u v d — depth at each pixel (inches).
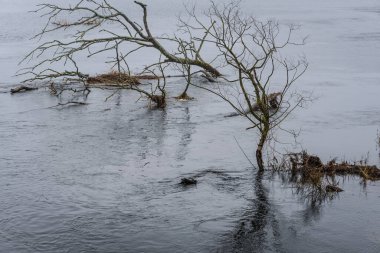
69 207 460.1
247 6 3986.2
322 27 2460.6
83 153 631.2
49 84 1168.8
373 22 2726.4
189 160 602.9
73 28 2460.6
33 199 478.3
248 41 1939.0
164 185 517.0
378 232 408.8
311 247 386.0
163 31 2277.3
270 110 881.5
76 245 389.1
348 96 999.6
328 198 480.1
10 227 418.0
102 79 1092.5
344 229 414.9
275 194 491.8
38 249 382.0
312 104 928.9
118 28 2421.3
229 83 1177.4
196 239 399.2
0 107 919.7
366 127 756.6
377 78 1214.9
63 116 847.7
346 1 4953.3
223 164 586.9
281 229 416.5
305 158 567.8
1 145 665.6
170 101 973.8
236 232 410.9
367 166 549.0
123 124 789.2
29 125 780.6
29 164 585.0
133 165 583.8
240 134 724.7
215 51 1720.0
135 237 402.6
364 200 474.0
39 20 2854.3
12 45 1929.1
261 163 560.7
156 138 705.6
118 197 484.4
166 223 426.9
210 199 479.2
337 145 663.8
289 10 3595.0
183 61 912.3
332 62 1487.5
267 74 1300.4
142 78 1232.8
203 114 858.8
